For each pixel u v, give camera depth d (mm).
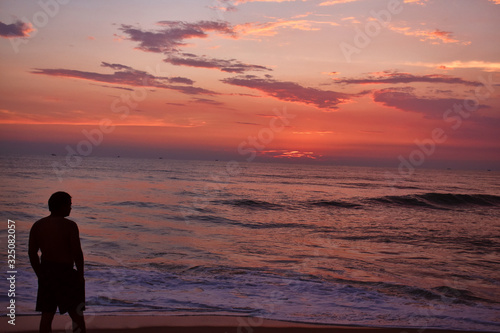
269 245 9781
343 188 37219
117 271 6422
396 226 14148
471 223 15594
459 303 5391
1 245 8102
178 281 6008
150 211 16078
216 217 15203
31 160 79375
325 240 10906
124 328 3920
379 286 6125
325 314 4703
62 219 3160
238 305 4922
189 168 75500
